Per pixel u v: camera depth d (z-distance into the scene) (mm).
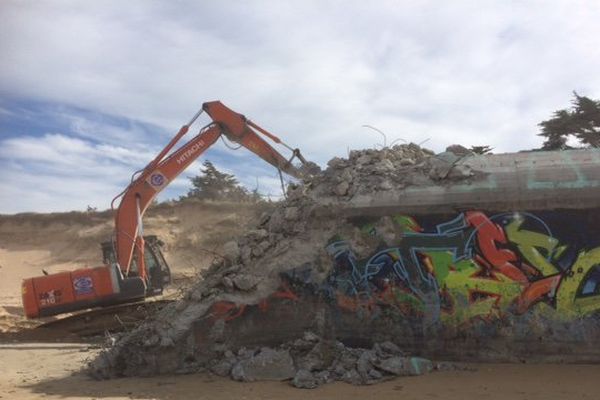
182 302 11023
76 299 17656
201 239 34844
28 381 10445
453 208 10461
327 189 11391
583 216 10039
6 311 23641
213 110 18641
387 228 10695
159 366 10484
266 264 10945
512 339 10062
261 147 18297
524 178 10336
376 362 9789
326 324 10656
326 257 10820
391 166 11406
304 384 9195
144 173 18500
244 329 10641
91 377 10602
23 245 38688
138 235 18328
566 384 8680
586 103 32406
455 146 11586
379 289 10594
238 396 8734
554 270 10047
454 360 10219
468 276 10305
